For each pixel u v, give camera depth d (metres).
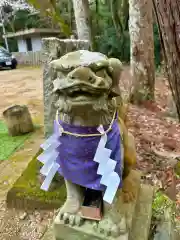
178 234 2.07
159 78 9.45
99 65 1.14
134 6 5.57
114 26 13.17
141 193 1.92
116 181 1.23
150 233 1.74
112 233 1.42
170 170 3.19
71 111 1.21
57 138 1.34
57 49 2.51
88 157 1.31
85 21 6.22
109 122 1.31
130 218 1.53
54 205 2.49
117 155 1.34
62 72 1.18
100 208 1.45
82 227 1.47
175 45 2.19
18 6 16.83
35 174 2.81
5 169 3.40
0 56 14.15
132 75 6.05
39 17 16.58
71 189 1.50
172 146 3.87
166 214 1.93
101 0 13.84
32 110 6.14
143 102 5.98
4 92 8.26
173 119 5.12
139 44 5.75
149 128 4.64
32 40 17.30
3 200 2.74
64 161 1.38
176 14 2.09
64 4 13.98
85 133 1.27
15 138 4.42
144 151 3.73
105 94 1.21
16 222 2.43
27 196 2.55
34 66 15.55
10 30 19.16
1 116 5.76
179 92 2.44
